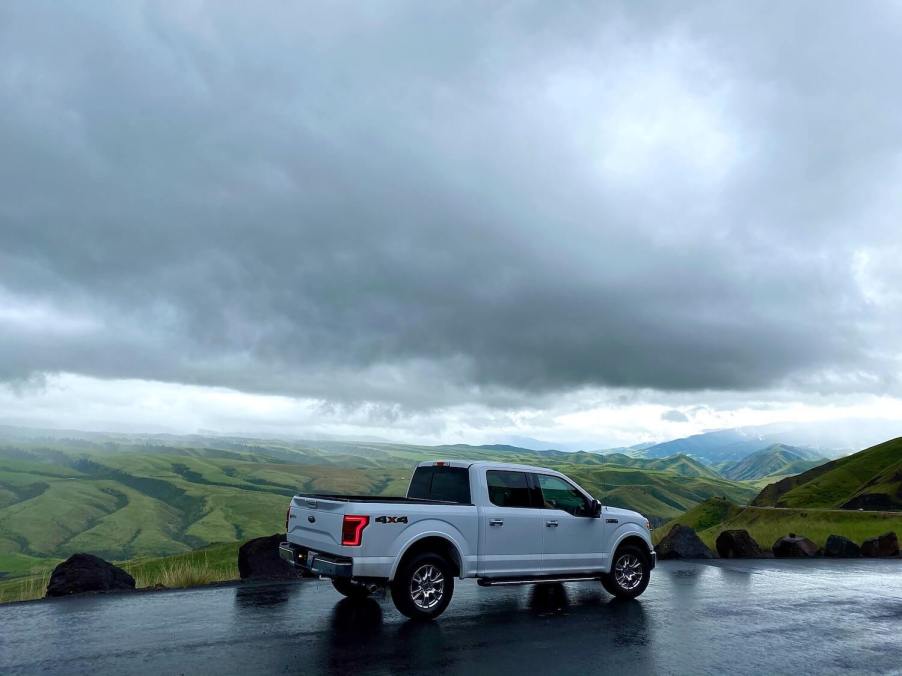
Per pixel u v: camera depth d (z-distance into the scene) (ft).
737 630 30.83
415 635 27.84
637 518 38.78
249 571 43.57
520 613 33.12
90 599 35.19
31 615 30.89
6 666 22.57
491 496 33.45
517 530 33.45
